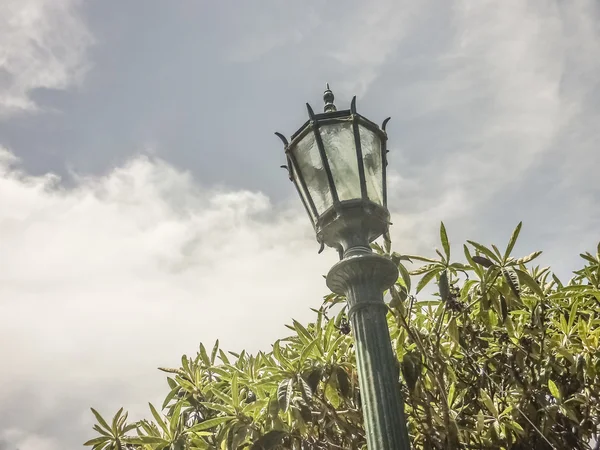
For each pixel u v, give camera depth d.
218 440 6.14
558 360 6.61
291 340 6.88
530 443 5.98
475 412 6.51
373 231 3.98
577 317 6.98
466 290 5.99
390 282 3.86
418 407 6.32
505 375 6.63
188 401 7.12
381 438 3.23
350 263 3.76
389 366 3.48
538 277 7.08
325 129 4.10
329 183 3.93
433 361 5.77
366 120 4.22
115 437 6.90
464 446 5.87
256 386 5.86
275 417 5.68
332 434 6.29
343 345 6.36
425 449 5.70
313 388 5.52
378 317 3.66
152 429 7.02
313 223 4.08
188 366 7.23
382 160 4.25
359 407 5.75
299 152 4.20
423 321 6.58
